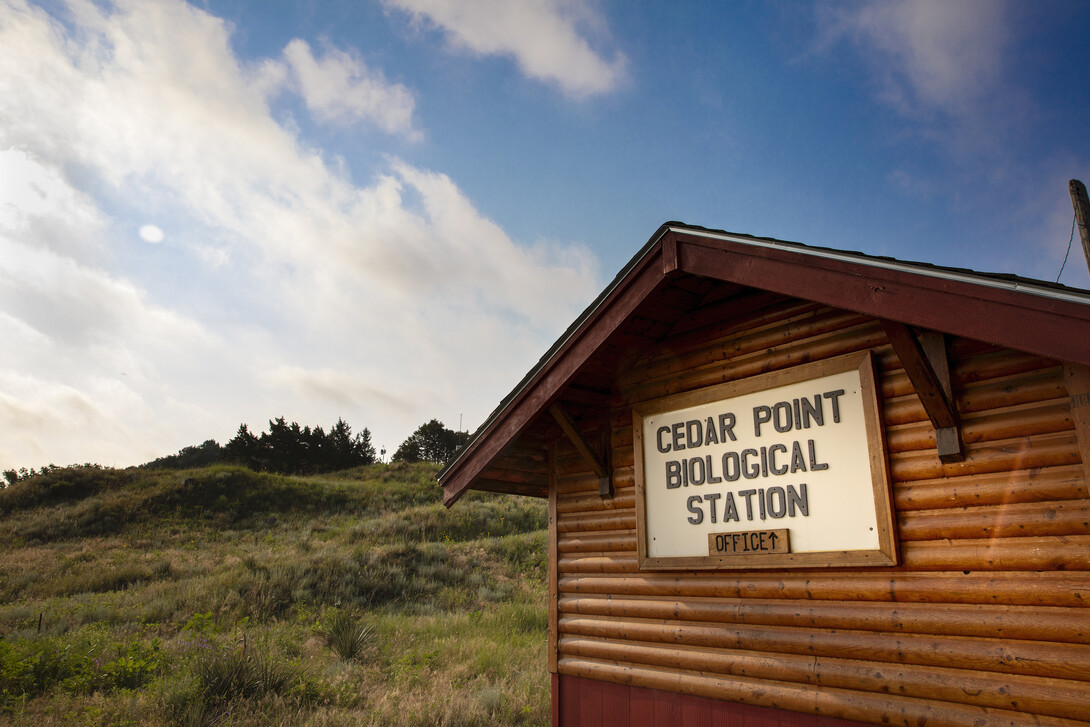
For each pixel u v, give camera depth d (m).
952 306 3.62
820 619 4.82
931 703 4.22
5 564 22.58
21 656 10.25
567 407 7.20
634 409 6.34
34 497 33.88
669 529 5.87
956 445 4.24
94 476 36.97
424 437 71.19
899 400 4.71
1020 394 4.14
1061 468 3.94
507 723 8.54
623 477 6.50
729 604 5.41
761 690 5.05
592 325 5.76
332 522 32.19
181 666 10.48
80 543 26.64
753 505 5.31
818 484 4.95
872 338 4.92
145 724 8.13
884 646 4.46
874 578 4.59
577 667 6.41
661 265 5.23
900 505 4.56
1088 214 8.75
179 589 18.02
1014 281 3.38
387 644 12.88
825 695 4.70
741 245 4.65
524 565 23.56
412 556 22.98
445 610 17.84
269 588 17.72
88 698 9.09
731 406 5.62
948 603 4.25
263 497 35.72
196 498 34.16
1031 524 3.97
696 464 5.78
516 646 13.34
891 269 3.86
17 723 7.91
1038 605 3.90
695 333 6.09
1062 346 3.23
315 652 12.30
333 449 65.44
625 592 6.23
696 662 5.52
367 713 8.75
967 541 4.23
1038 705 3.78
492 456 6.43
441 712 8.72
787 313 5.48
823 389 5.06
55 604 16.80
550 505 7.18
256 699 9.19
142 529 29.31
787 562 4.98
